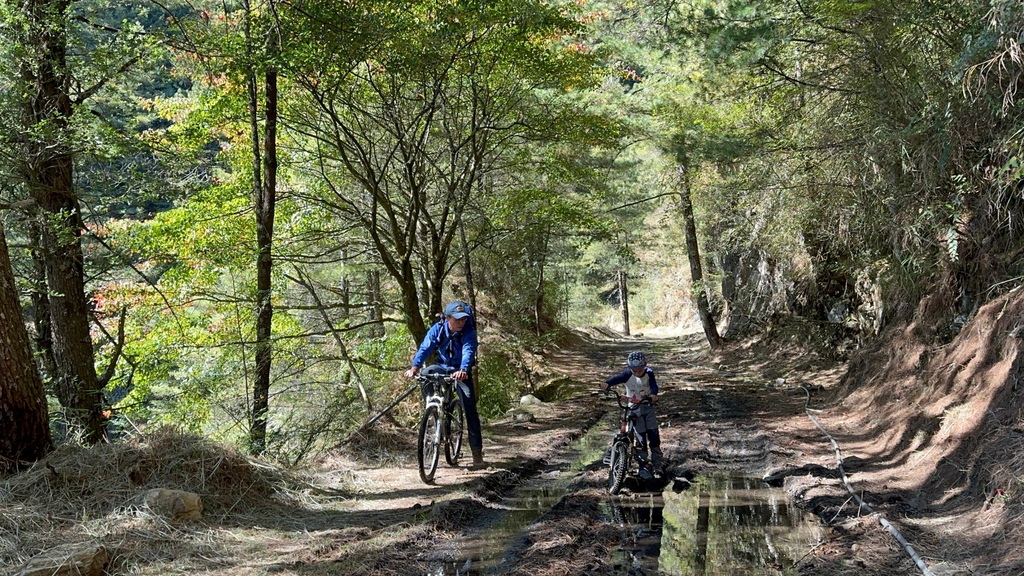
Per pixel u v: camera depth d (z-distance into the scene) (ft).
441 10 34.19
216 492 20.56
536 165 50.98
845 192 38.93
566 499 23.88
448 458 27.61
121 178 33.12
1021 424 19.13
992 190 27.40
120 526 17.07
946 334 31.32
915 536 17.80
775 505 23.06
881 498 21.12
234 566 16.30
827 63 39.29
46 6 28.35
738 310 88.84
